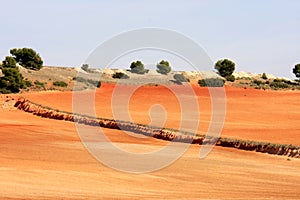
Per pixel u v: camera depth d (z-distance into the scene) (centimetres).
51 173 2388
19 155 2995
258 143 3891
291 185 2467
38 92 8269
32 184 2073
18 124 4900
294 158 3625
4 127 4606
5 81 8375
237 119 6575
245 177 2662
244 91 9888
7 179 2156
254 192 2202
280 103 8662
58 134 4259
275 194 2159
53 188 2011
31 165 2611
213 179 2525
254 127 5766
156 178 2455
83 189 2031
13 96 7194
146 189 2136
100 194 1945
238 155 3606
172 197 1966
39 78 10988
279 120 6675
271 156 3641
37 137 4053
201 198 1977
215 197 2019
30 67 12181
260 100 8900
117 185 2189
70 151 3272
